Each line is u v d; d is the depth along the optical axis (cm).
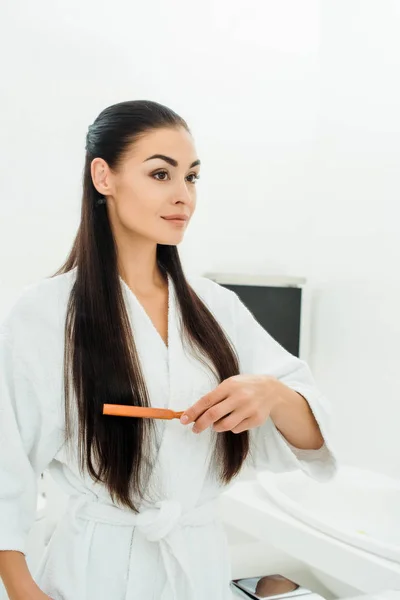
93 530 74
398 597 108
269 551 159
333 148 198
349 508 159
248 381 72
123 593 73
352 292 188
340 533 123
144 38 179
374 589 114
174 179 74
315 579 157
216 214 200
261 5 203
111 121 75
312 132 207
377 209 180
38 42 160
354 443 184
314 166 206
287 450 85
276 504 144
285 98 210
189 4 189
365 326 183
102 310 74
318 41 206
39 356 74
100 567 73
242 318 91
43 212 163
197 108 193
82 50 168
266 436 86
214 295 90
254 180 206
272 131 209
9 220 158
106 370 72
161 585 74
